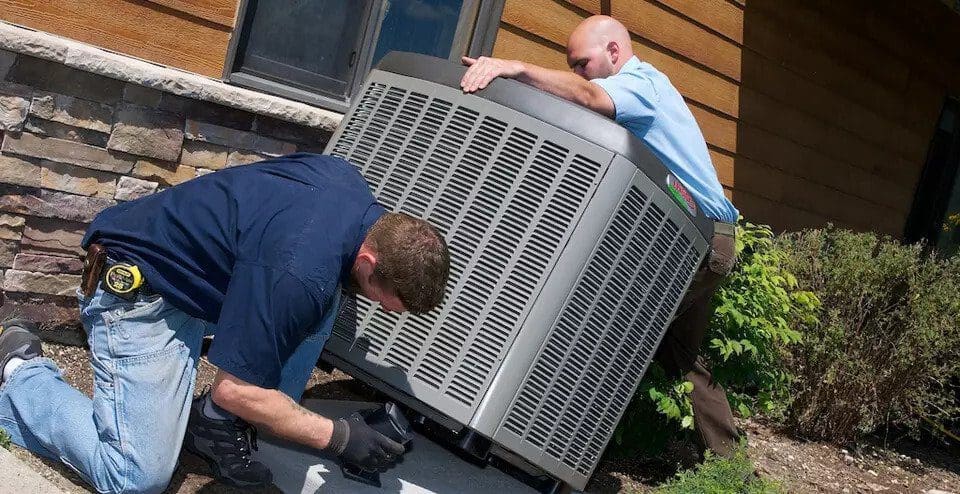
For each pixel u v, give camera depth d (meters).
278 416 2.52
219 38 3.89
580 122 2.86
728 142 6.48
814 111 7.14
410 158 2.99
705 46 6.05
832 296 5.49
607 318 2.91
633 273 2.94
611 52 3.54
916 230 8.82
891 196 8.25
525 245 2.80
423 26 4.57
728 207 3.55
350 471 2.98
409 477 3.16
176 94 3.69
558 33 5.04
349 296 2.90
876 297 5.42
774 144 6.86
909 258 5.49
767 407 4.53
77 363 3.58
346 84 4.32
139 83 3.58
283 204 2.49
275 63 4.09
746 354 4.19
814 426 5.57
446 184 2.91
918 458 5.88
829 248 5.76
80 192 3.62
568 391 2.89
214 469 2.81
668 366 3.88
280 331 2.42
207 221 2.55
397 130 3.05
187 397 2.67
